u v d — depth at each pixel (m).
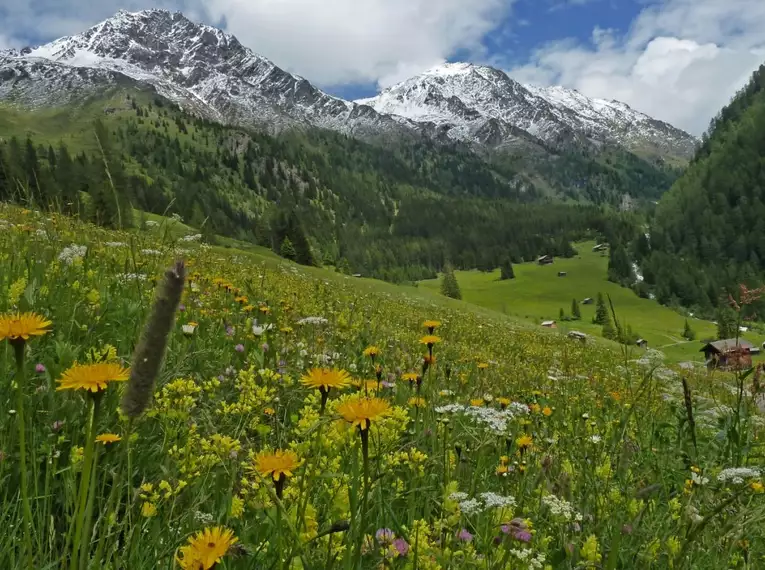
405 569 2.04
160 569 1.98
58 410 2.99
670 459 3.86
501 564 2.14
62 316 4.38
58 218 8.53
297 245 104.88
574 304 157.62
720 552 2.76
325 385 2.24
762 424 4.51
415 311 22.64
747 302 4.14
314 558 1.96
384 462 2.60
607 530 2.83
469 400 5.23
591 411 5.88
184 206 152.62
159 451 2.75
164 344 1.29
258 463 1.86
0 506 2.16
